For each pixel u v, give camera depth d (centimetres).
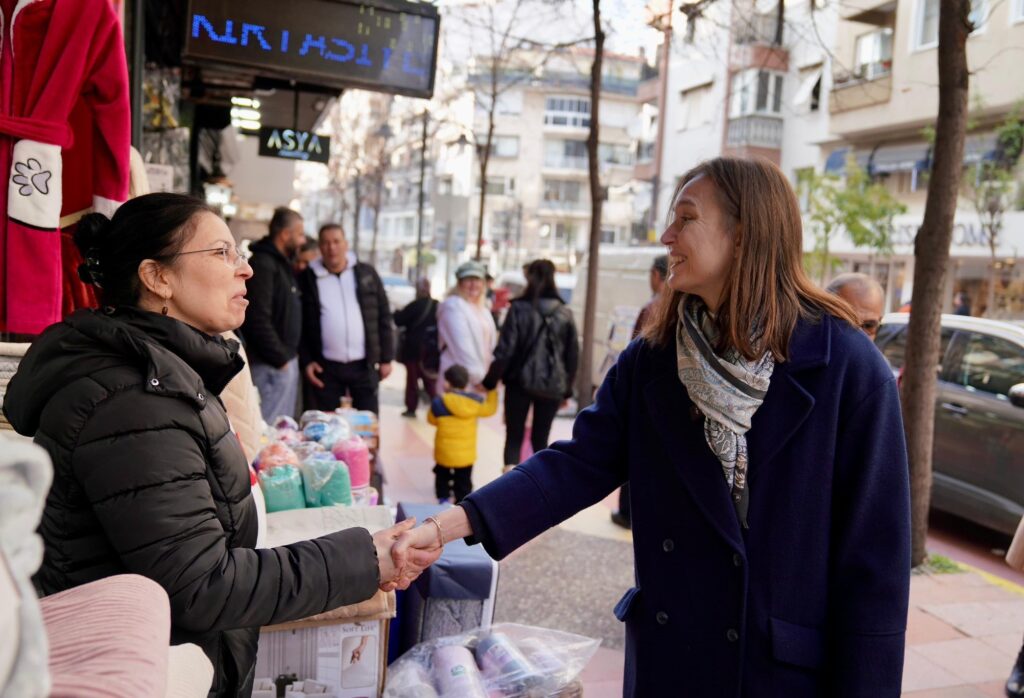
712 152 2686
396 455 784
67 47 228
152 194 171
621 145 5469
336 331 624
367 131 3638
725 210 164
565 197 5538
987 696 363
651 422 172
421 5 543
